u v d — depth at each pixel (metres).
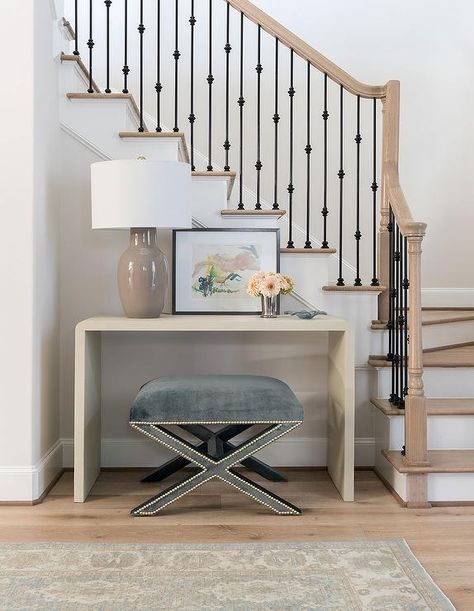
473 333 4.21
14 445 3.06
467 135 4.93
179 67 4.81
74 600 2.13
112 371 3.64
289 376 3.68
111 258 3.58
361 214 4.87
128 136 3.53
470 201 4.95
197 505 3.06
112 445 3.64
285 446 3.68
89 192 3.56
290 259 3.66
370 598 2.15
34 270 3.06
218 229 3.58
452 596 2.18
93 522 2.83
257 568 2.37
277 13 4.86
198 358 3.67
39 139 3.12
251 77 4.82
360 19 4.87
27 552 2.49
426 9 4.89
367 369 3.66
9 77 3.03
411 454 3.05
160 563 2.41
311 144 4.84
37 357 3.11
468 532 2.73
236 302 3.57
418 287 3.08
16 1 3.03
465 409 3.32
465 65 4.91
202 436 3.41
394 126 3.75
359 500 3.14
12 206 3.04
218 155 4.83
